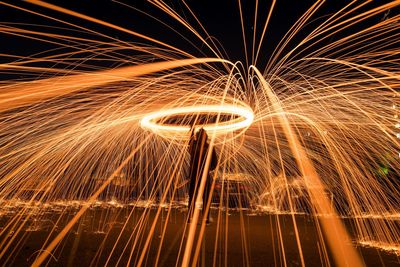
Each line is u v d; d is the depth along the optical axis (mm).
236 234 7219
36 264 4934
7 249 5812
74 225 8250
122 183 12711
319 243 6664
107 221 8883
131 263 4973
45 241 6445
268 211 11523
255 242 6508
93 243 6266
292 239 6945
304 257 5555
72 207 11969
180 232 7301
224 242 6422
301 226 8656
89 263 4996
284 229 8086
